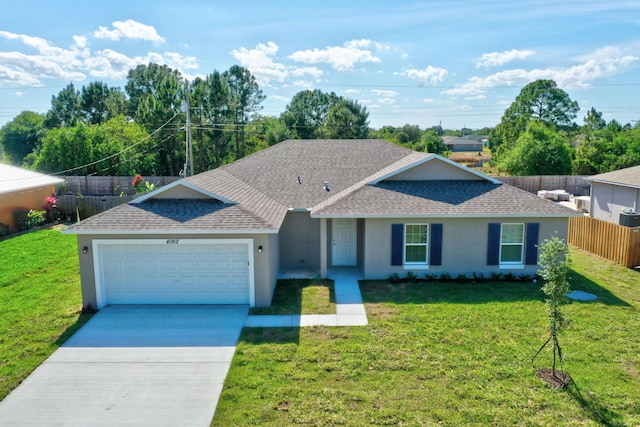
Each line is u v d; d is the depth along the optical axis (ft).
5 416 27.99
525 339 37.22
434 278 53.31
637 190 74.95
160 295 46.16
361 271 57.31
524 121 206.69
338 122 193.26
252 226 43.88
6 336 39.01
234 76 183.01
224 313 43.65
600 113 235.81
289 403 28.71
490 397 29.04
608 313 42.75
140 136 146.30
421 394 29.53
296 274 56.59
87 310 44.75
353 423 26.71
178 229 43.50
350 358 34.24
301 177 66.85
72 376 32.45
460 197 54.65
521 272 53.52
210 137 163.94
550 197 109.40
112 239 44.52
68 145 127.03
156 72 206.59
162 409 28.37
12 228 84.28
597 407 28.04
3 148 241.76
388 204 53.31
